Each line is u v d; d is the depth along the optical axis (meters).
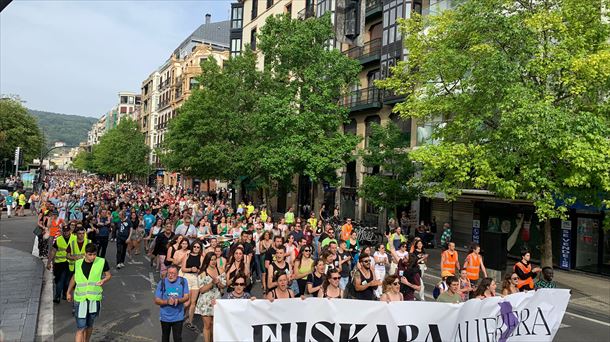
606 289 14.52
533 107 11.83
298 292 8.93
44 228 14.65
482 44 13.88
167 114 77.12
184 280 6.78
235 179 32.09
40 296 10.34
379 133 21.78
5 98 56.97
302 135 22.58
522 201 19.33
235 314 5.94
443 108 14.95
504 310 6.87
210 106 30.55
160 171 79.38
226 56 64.25
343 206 31.48
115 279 12.91
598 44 13.37
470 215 22.42
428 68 15.44
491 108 13.80
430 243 22.70
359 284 7.72
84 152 149.62
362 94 29.67
